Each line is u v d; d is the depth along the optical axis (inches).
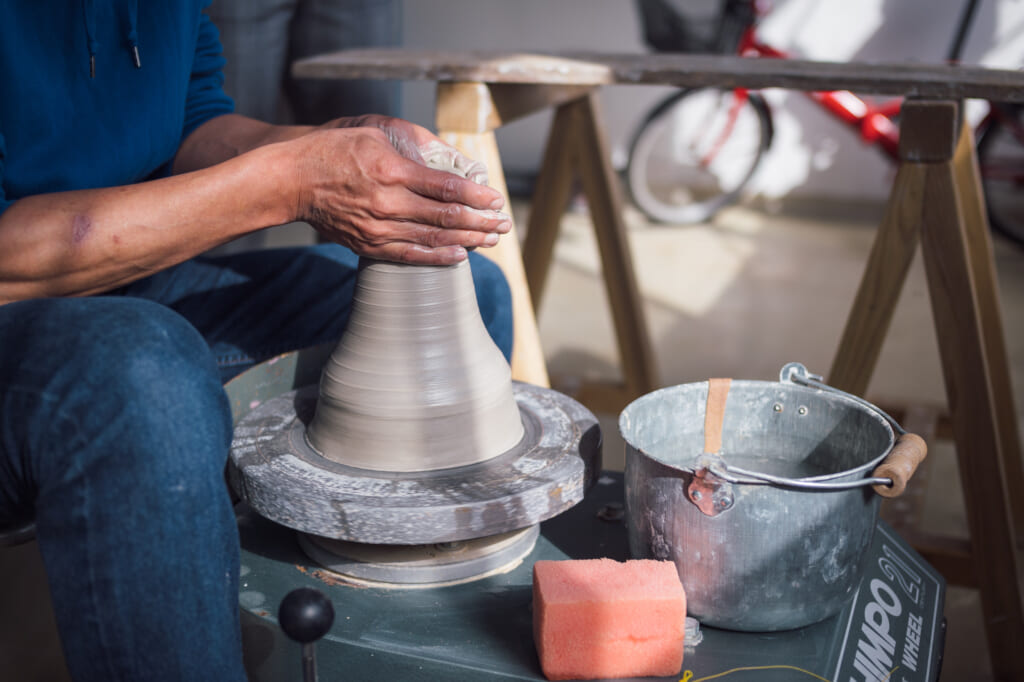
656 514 36.8
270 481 38.1
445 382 39.2
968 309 56.1
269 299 52.7
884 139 180.9
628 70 57.2
